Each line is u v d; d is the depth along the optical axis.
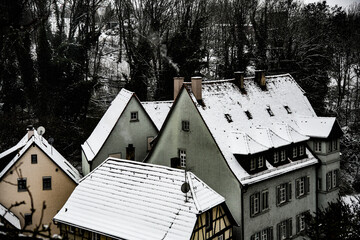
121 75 55.66
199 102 30.73
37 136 33.88
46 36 46.88
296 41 57.22
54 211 31.00
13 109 44.19
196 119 30.20
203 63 51.53
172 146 32.09
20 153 29.94
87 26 52.59
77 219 24.61
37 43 45.81
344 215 21.81
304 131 35.12
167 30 54.34
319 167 34.75
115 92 53.25
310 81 54.59
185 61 50.06
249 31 67.94
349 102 62.31
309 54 56.91
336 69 62.94
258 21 65.88
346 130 55.34
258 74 36.28
